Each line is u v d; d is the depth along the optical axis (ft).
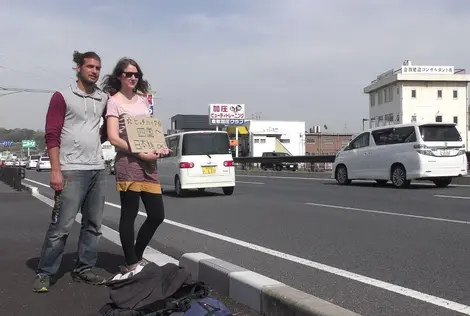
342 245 21.34
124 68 15.01
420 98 182.09
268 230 25.84
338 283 15.51
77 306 13.50
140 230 15.85
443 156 45.57
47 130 14.08
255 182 65.72
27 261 19.06
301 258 19.08
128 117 14.76
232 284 13.82
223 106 173.47
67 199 14.40
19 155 329.93
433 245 20.79
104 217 32.63
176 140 47.03
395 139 48.29
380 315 12.48
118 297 11.69
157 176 15.60
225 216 31.78
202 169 45.16
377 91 203.00
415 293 14.26
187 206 37.81
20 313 12.95
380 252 19.74
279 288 12.44
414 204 34.60
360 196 41.45
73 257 19.63
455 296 13.93
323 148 231.30
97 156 15.03
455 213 29.76
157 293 11.49
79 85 14.69
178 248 21.53
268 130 187.62
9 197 48.75
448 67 186.29
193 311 10.39
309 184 58.59
